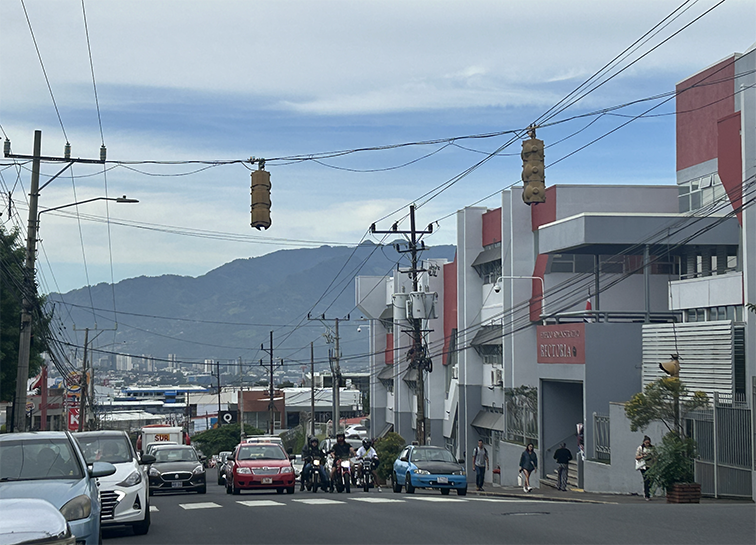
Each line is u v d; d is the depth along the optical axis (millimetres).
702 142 33062
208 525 14273
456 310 49469
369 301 64625
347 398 119000
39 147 27859
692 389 26750
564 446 31203
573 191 37188
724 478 22891
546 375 33906
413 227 39594
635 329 30594
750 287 25109
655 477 21797
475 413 45906
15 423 27141
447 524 13430
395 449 43688
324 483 27078
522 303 39156
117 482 13352
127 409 163500
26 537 6883
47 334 37875
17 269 33969
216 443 93500
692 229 29078
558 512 15203
